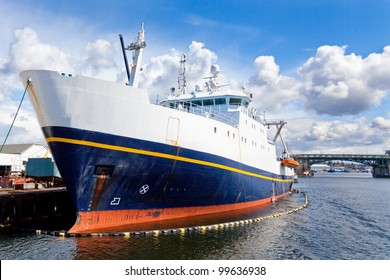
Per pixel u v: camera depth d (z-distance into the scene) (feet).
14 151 156.25
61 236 52.65
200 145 63.46
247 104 93.15
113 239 50.67
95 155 49.55
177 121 58.85
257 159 94.17
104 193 52.85
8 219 69.51
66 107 47.01
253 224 69.36
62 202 89.04
